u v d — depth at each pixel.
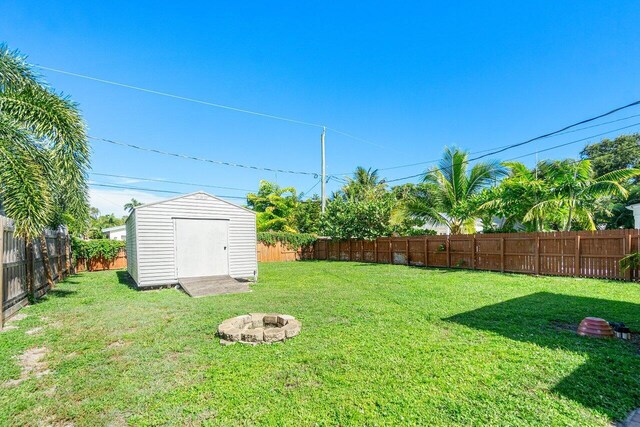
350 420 2.33
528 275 9.90
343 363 3.34
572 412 2.36
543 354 3.43
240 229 10.34
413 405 2.50
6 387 2.94
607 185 9.32
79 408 2.56
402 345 3.82
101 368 3.32
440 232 20.94
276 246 19.42
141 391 2.82
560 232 9.45
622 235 8.23
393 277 10.15
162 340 4.19
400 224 16.00
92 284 9.83
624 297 6.29
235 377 3.05
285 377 3.04
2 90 6.94
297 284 9.12
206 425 2.30
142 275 8.73
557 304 5.77
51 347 4.01
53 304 6.65
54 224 10.09
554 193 10.42
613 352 3.45
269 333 4.05
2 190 5.73
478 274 10.44
